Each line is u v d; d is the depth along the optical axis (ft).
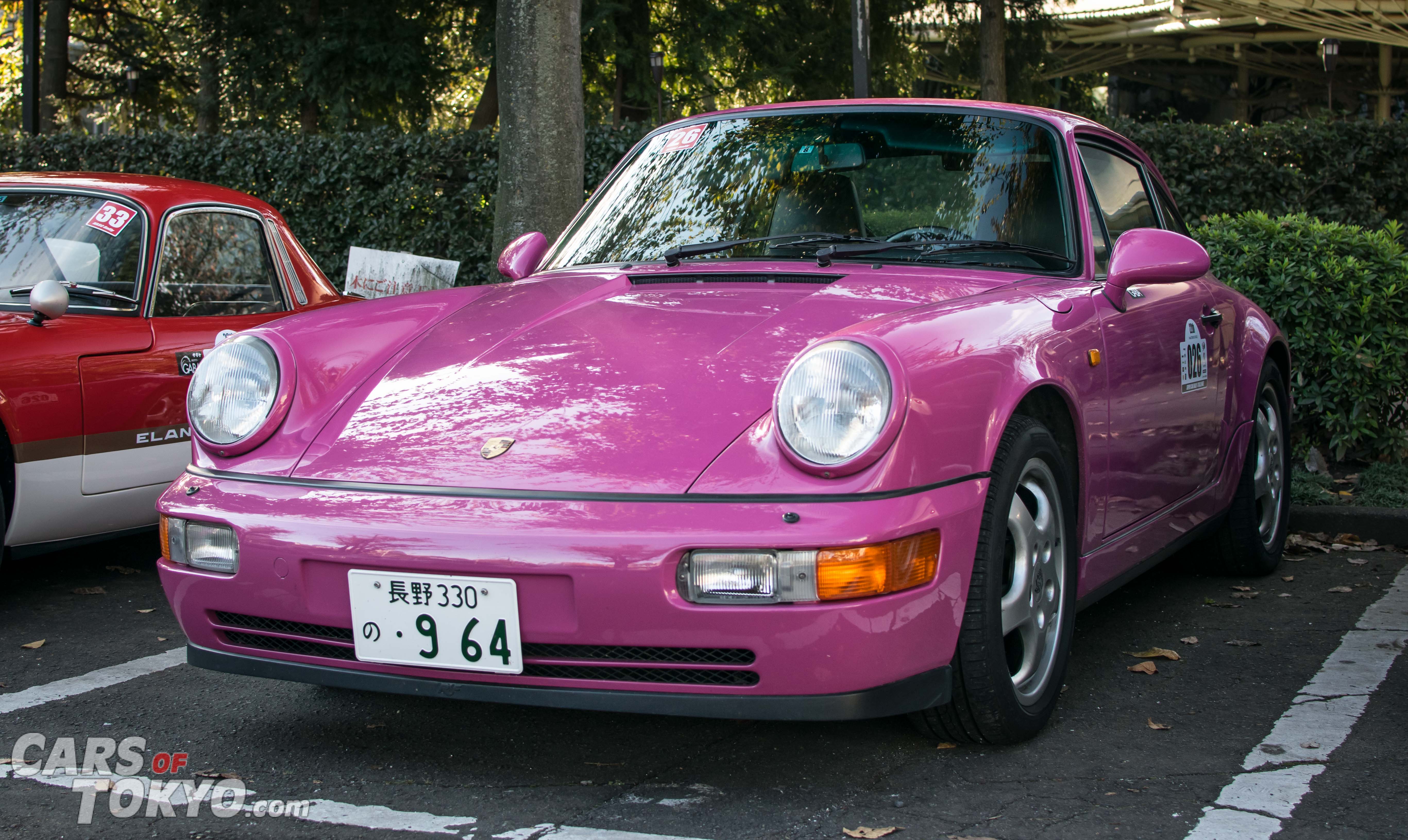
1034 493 8.46
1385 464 17.25
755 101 74.59
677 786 7.84
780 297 8.89
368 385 8.50
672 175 11.46
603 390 7.79
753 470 7.00
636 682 7.11
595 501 7.00
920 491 7.06
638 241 10.94
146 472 13.46
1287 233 17.79
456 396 8.09
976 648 7.72
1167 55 101.81
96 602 13.08
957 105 11.10
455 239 31.09
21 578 14.12
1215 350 12.07
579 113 21.88
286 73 62.44
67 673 10.58
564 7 21.39
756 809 7.46
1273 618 12.07
